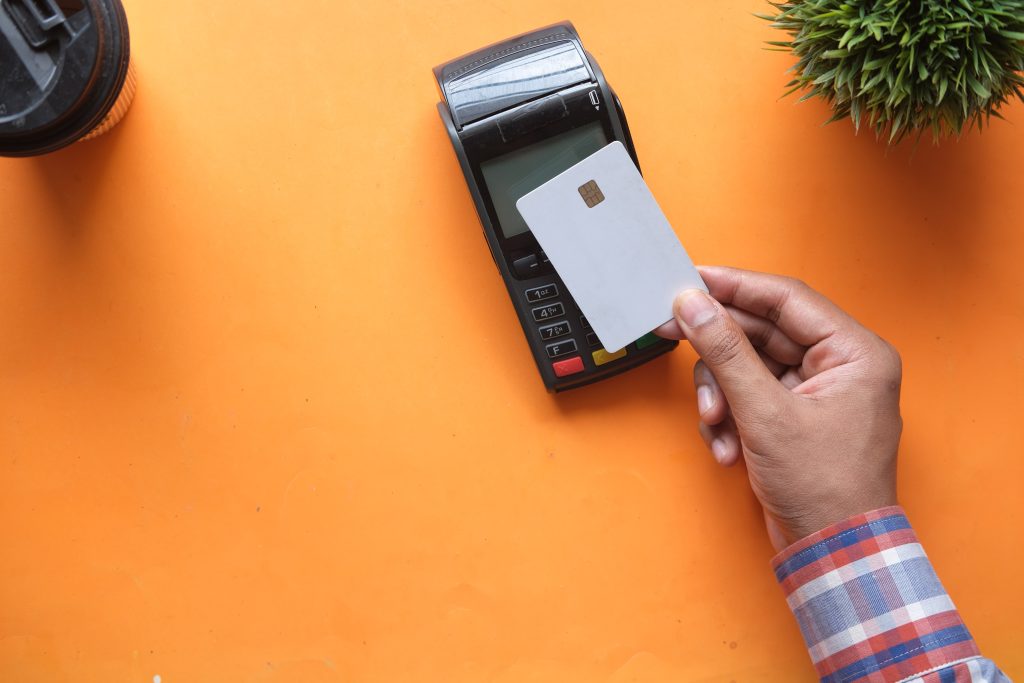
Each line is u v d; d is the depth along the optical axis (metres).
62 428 0.85
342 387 0.84
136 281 0.84
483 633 0.84
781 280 0.76
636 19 0.84
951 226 0.84
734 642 0.84
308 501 0.84
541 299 0.78
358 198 0.83
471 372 0.84
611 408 0.84
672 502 0.84
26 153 0.72
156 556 0.85
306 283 0.84
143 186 0.83
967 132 0.84
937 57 0.67
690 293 0.71
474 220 0.83
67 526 0.85
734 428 0.80
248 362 0.84
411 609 0.84
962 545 0.84
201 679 0.85
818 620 0.68
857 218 0.84
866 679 0.66
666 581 0.84
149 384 0.84
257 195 0.83
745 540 0.84
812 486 0.70
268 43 0.83
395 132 0.83
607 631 0.84
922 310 0.85
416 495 0.84
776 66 0.84
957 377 0.84
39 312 0.84
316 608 0.85
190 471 0.85
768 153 0.84
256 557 0.85
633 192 0.74
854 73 0.70
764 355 0.81
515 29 0.83
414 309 0.84
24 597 0.85
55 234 0.84
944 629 0.66
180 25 0.83
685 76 0.84
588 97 0.74
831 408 0.71
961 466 0.84
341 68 0.83
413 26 0.83
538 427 0.84
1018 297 0.85
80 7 0.69
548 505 0.84
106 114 0.74
